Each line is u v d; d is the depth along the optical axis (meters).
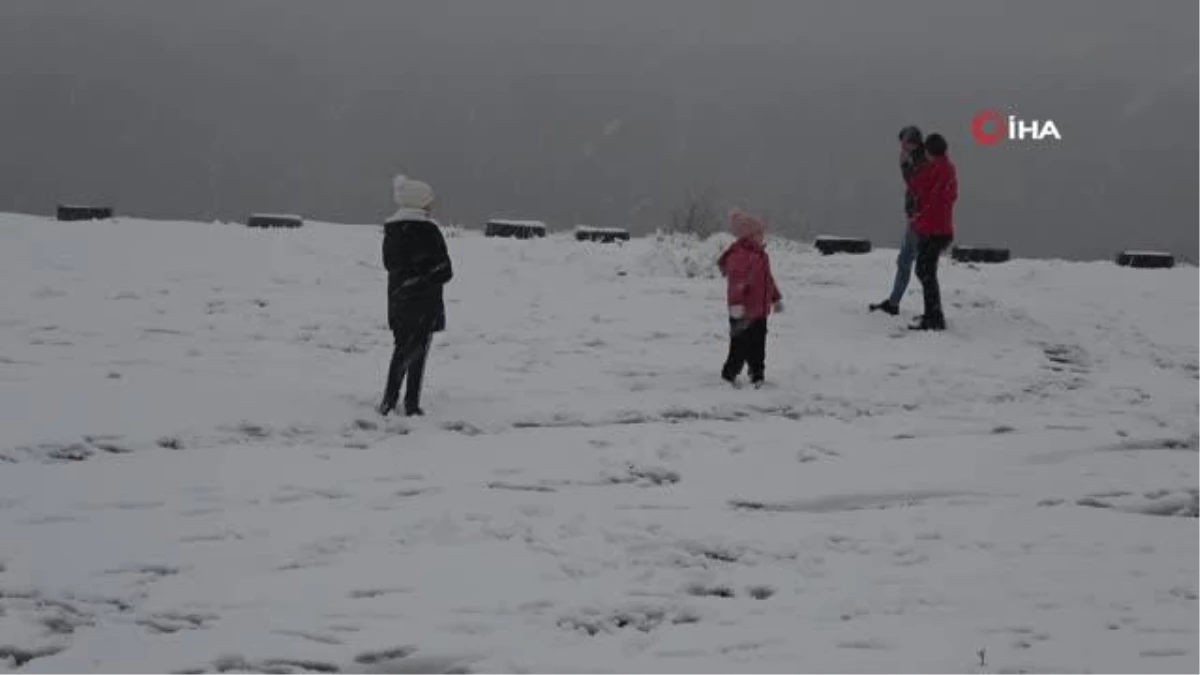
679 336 15.21
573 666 6.33
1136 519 9.11
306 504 8.81
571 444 10.63
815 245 23.33
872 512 9.07
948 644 6.63
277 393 11.70
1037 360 15.04
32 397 11.12
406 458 10.04
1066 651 6.54
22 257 17.94
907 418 12.16
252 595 7.15
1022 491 9.75
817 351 14.70
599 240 22.62
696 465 10.15
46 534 7.99
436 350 14.09
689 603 7.23
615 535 8.29
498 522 8.51
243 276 17.47
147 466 9.52
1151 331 17.41
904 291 17.12
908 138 16.09
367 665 6.37
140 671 6.20
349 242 20.64
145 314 14.93
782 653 6.50
